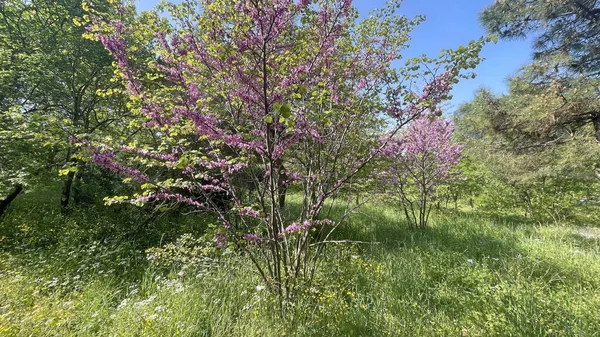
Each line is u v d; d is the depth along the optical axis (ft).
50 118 8.23
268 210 11.48
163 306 9.85
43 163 18.45
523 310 9.87
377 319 9.84
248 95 9.17
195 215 25.18
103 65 22.99
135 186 20.95
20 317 9.48
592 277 12.95
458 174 29.99
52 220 21.58
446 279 12.98
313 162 12.09
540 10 24.58
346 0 9.63
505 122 27.78
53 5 23.13
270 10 7.94
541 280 12.76
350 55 12.40
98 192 24.43
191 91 9.71
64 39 22.34
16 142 16.03
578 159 22.97
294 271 10.94
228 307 10.18
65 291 12.16
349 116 11.09
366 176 15.72
